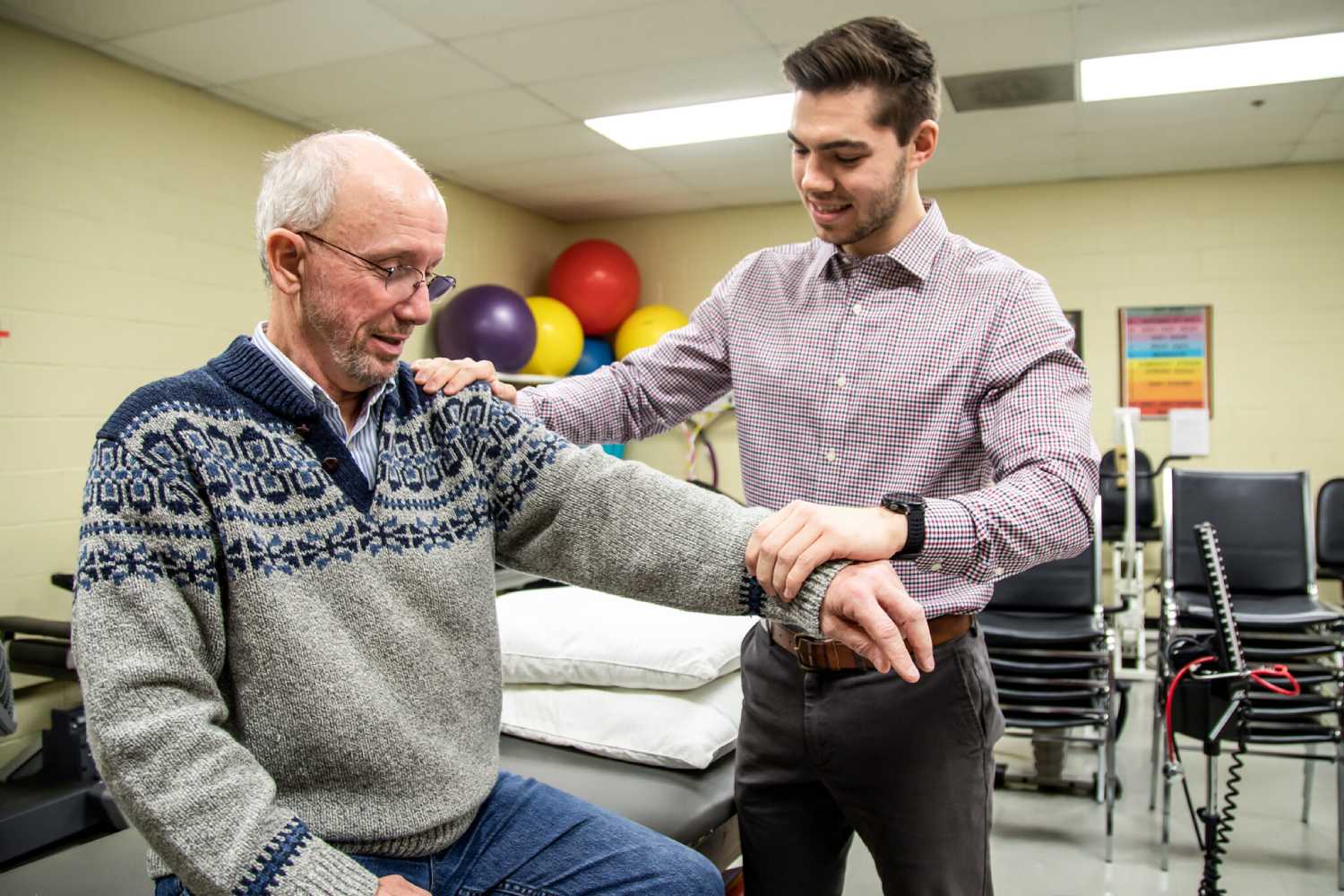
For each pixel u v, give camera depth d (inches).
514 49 133.3
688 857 40.9
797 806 52.0
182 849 29.7
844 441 50.4
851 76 43.3
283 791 35.1
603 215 245.0
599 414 56.4
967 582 47.5
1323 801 115.6
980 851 48.1
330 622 35.0
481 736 39.6
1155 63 140.6
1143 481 191.8
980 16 123.7
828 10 121.7
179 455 32.9
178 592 32.6
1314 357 196.1
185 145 145.3
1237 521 127.6
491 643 40.2
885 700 46.5
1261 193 198.1
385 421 38.4
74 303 129.0
